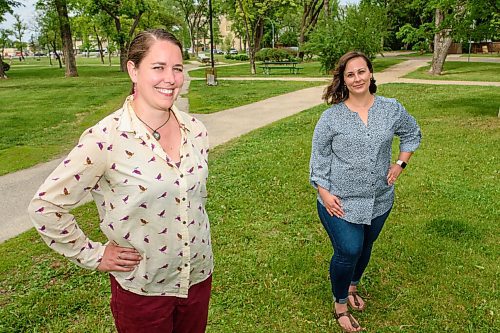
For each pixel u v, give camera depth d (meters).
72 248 1.87
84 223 5.20
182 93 19.06
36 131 11.60
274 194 5.94
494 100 13.37
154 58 1.84
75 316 3.40
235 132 10.54
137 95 1.93
